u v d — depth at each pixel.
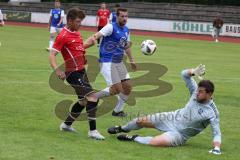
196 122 11.07
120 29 13.68
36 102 15.58
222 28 62.12
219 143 10.97
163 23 67.06
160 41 49.88
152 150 10.84
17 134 11.57
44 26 68.44
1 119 13.07
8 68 22.88
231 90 20.34
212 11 65.50
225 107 16.66
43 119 13.34
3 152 10.06
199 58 33.44
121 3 72.62
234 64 30.86
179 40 53.62
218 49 43.50
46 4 75.31
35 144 10.81
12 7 77.81
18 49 32.69
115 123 13.54
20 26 66.12
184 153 10.73
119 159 10.04
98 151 10.55
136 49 37.69
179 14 66.69
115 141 11.48
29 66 23.91
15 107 14.70
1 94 16.64
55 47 11.77
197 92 11.03
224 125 13.97
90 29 65.94
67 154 10.20
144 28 68.69
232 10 64.62
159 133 12.47
